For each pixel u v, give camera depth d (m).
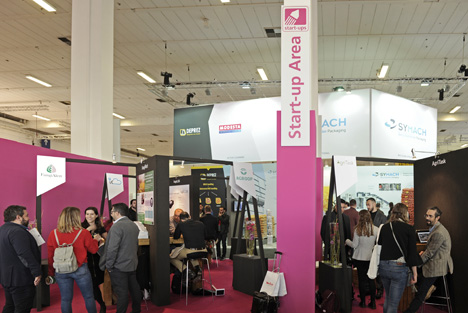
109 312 5.07
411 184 10.10
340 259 5.18
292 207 4.64
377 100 9.22
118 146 19.30
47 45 10.98
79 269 3.97
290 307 4.57
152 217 5.54
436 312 4.90
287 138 4.65
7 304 3.89
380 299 5.59
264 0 8.69
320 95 9.54
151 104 17.25
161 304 5.36
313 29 7.68
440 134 22.00
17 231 3.64
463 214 4.53
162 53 11.66
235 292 6.12
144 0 8.64
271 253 9.24
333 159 5.08
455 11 8.94
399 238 3.87
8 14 9.20
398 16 9.23
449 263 4.51
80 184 7.70
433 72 13.14
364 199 10.30
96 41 8.10
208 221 8.29
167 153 30.38
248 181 6.18
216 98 16.50
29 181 6.40
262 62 12.50
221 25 9.90
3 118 18.78
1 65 12.48
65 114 18.83
